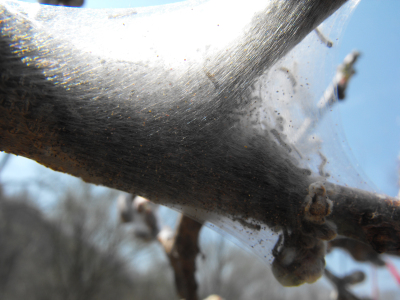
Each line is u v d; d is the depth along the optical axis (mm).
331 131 90
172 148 78
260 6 83
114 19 92
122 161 78
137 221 147
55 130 75
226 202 81
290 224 80
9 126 73
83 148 76
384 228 76
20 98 72
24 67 74
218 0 92
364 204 78
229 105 81
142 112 79
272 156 82
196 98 81
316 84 90
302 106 88
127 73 82
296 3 77
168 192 81
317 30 89
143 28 90
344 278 145
